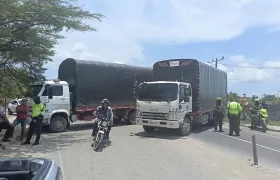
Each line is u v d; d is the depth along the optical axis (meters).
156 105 14.23
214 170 8.41
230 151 11.66
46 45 13.88
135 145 11.75
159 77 16.97
